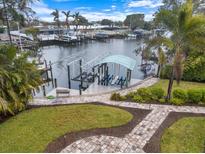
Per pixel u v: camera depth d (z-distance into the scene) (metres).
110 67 27.52
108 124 9.23
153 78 18.95
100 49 50.84
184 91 11.80
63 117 9.90
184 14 9.81
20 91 10.15
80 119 9.68
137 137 8.20
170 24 10.53
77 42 63.16
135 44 61.28
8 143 7.66
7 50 10.07
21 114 10.30
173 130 8.70
